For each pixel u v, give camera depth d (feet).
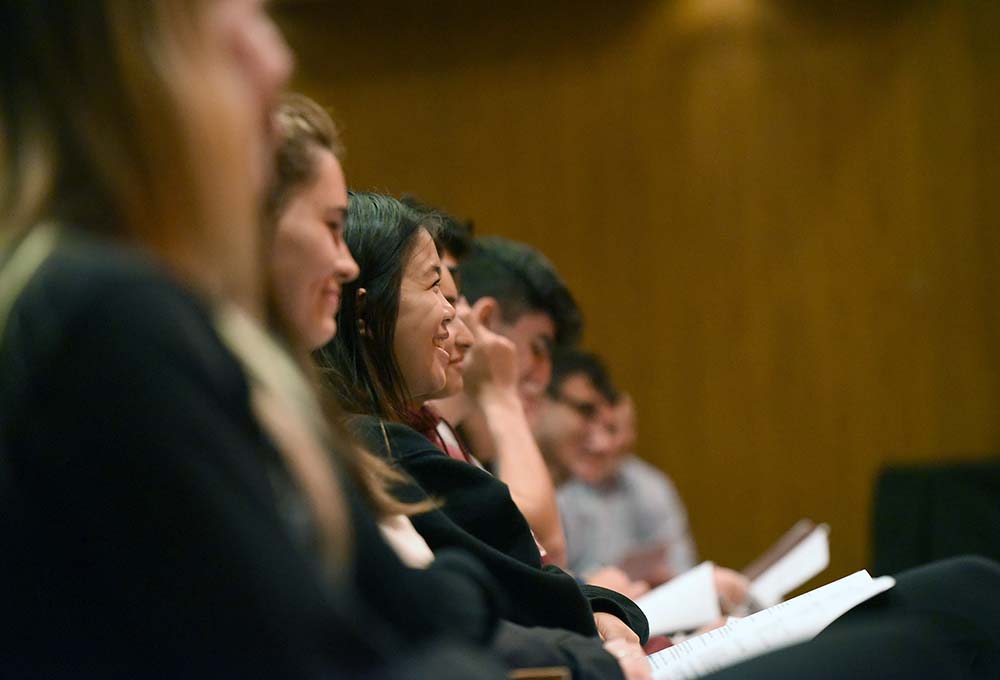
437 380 10.57
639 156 35.27
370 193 10.93
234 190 5.16
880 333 33.99
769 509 34.19
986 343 33.53
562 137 35.63
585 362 23.20
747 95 34.81
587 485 23.79
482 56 35.99
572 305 17.13
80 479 4.47
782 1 34.71
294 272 7.64
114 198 4.99
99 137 4.99
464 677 4.95
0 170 5.05
